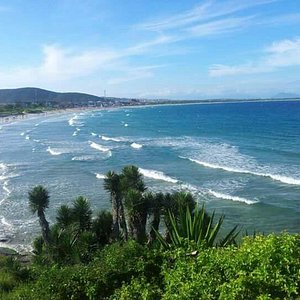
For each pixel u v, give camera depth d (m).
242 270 6.07
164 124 111.69
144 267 7.60
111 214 15.77
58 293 7.62
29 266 14.61
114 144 65.94
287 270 5.89
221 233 21.67
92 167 44.78
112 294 7.31
